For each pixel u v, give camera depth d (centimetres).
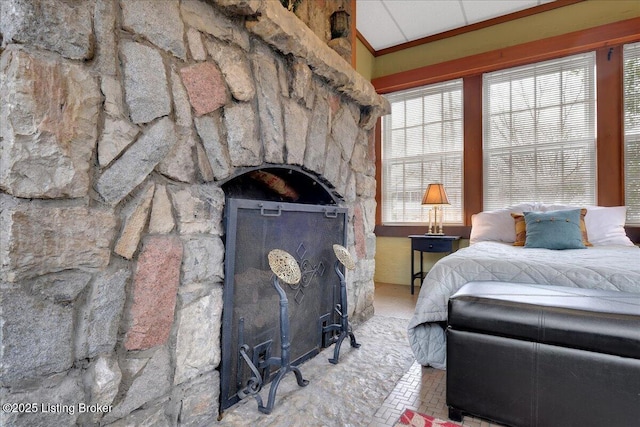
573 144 309
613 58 292
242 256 134
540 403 115
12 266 73
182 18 110
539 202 316
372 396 145
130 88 95
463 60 346
